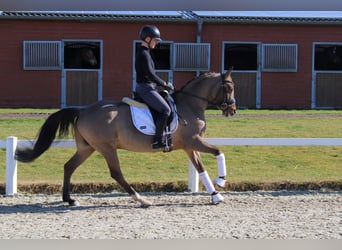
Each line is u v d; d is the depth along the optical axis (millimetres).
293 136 16672
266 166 13680
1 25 27203
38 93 27516
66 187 10125
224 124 19047
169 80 27859
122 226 8570
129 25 27656
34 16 26891
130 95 27797
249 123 19453
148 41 9898
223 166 10156
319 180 11898
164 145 9914
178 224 8703
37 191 11312
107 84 27703
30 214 9430
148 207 9938
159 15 27609
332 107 28719
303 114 23594
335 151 15219
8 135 16344
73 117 10047
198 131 10164
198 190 11547
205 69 27844
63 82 27547
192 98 10289
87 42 27609
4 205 10156
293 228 8469
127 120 9859
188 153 10312
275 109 27625
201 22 27438
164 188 11539
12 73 27391
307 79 28547
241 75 28219
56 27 27391
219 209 9805
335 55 28812
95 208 9922
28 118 20469
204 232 8211
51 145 10383
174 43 27641
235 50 28297
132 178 12211
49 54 27359
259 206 10047
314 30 28391
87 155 10188
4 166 13367
